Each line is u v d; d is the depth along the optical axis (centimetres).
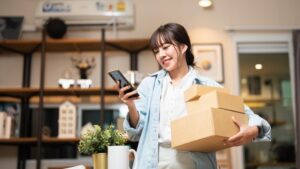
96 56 333
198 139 109
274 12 341
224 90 125
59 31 305
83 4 326
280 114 335
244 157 321
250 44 341
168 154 125
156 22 337
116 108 317
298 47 323
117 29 336
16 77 328
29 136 312
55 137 294
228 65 331
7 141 283
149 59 331
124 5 328
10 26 328
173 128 119
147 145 127
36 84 327
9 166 308
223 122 109
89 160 306
